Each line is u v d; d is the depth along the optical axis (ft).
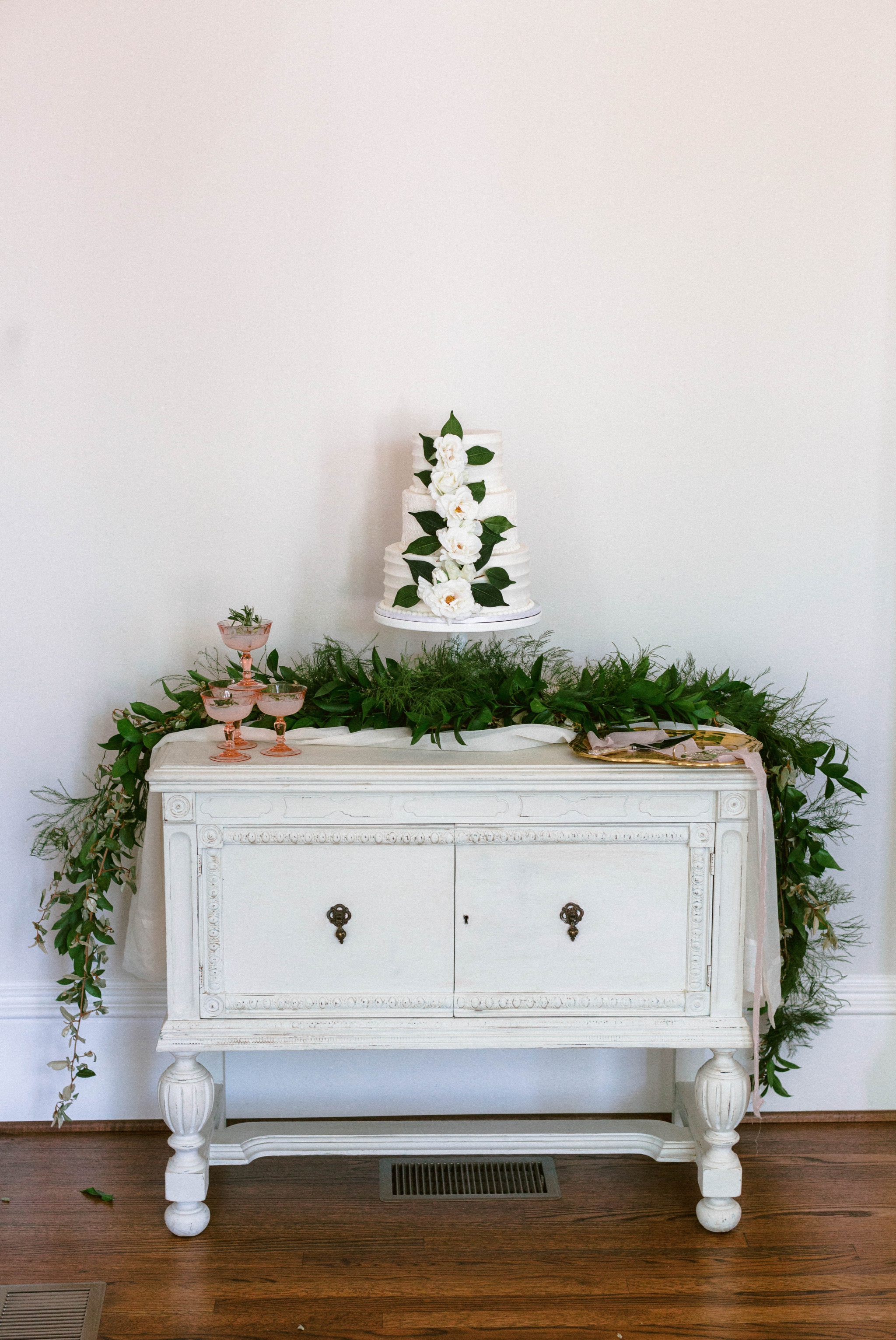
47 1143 8.71
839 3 8.06
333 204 8.14
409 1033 7.29
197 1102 7.38
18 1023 8.81
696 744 7.22
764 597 8.71
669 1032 7.37
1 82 7.89
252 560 8.52
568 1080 8.95
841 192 8.25
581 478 8.52
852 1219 7.82
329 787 7.01
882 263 8.33
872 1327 6.85
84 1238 7.57
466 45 8.02
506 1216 7.86
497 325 8.32
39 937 7.98
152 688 8.63
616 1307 6.99
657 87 8.12
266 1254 7.44
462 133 8.11
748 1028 7.36
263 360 8.29
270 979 7.27
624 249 8.27
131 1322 6.83
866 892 9.03
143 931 7.63
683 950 7.32
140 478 8.38
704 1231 7.70
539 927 7.27
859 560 8.68
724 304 8.35
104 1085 8.86
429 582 7.43
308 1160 8.52
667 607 8.71
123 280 8.15
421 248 8.21
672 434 8.49
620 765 7.05
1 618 8.48
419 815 7.10
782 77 8.14
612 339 8.36
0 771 8.66
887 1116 9.05
